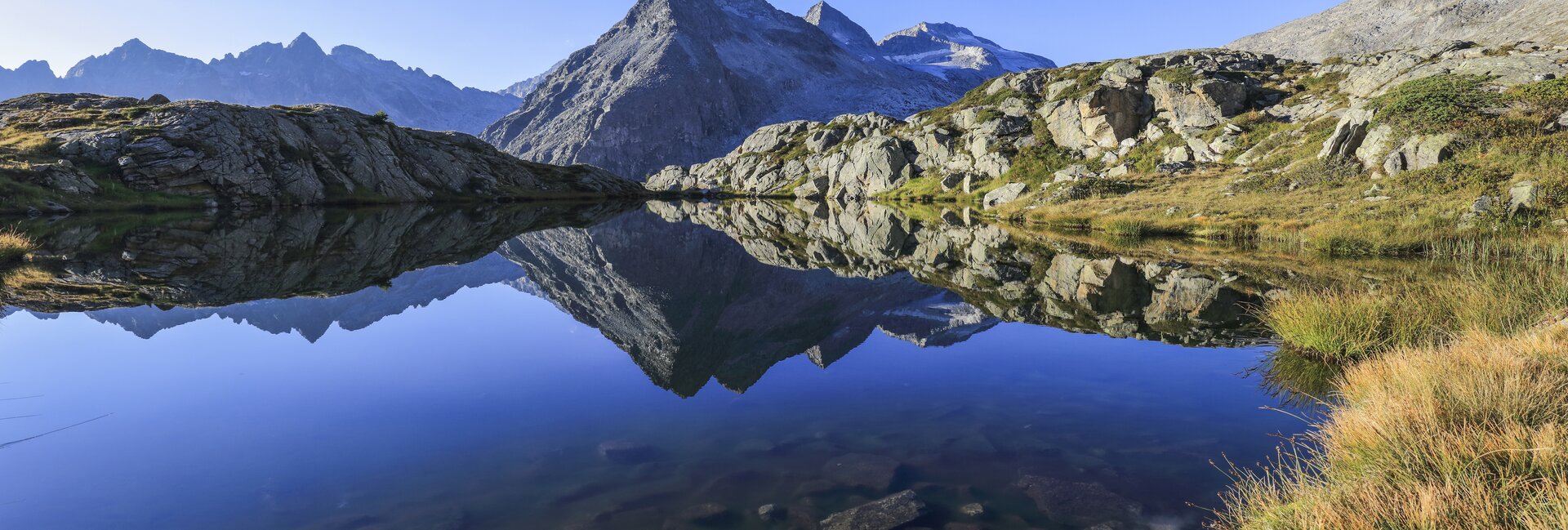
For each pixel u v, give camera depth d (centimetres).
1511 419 543
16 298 1686
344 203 6800
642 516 627
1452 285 1251
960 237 3762
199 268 2306
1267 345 1173
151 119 6244
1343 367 999
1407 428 571
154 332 1394
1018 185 6031
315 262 2550
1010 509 616
